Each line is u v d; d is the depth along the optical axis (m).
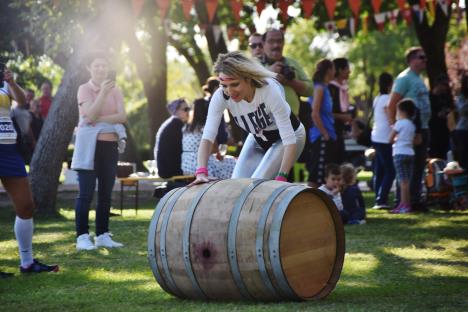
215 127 11.30
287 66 17.20
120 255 15.10
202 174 10.96
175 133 22.56
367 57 83.31
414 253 14.99
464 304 10.19
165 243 10.48
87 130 15.85
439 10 36.91
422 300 10.48
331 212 10.65
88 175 16.03
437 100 26.81
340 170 20.02
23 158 12.90
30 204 12.96
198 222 10.24
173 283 10.55
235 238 9.98
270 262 9.85
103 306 10.37
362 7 41.97
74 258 14.77
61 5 27.95
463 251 15.25
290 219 10.05
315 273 10.45
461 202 23.42
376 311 9.68
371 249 15.55
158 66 41.12
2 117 12.55
